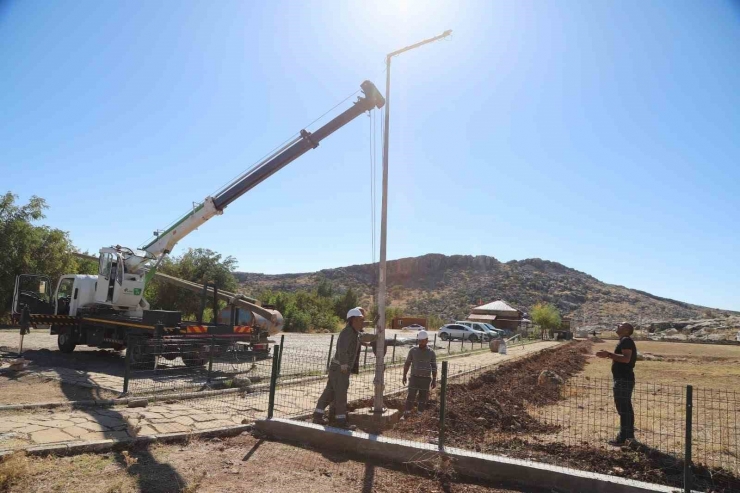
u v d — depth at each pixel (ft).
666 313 348.38
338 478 18.80
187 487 16.60
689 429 17.34
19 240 96.32
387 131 28.14
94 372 42.70
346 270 482.28
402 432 25.46
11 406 26.48
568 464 20.61
